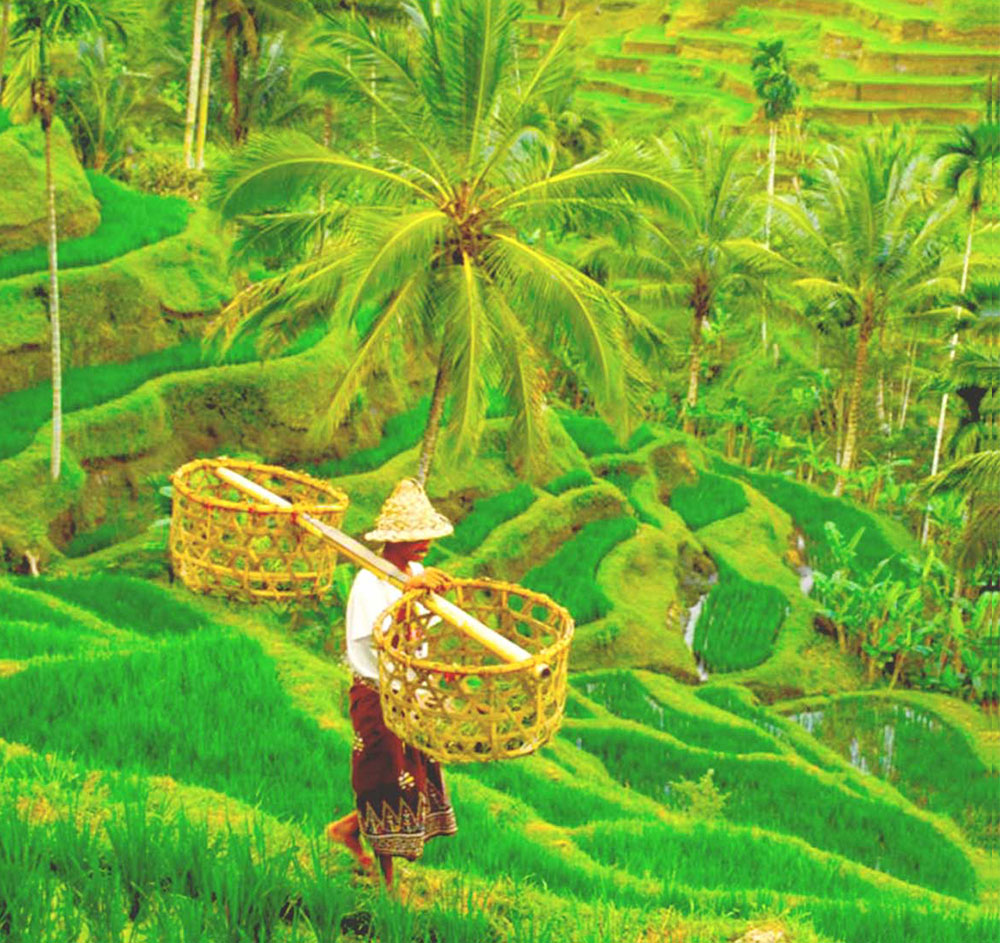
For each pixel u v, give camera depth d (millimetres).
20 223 25484
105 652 11188
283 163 17328
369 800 4617
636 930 5020
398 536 4605
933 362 45031
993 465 23844
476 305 16750
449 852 7000
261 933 4070
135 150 37062
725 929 5277
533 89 18188
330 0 37281
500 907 5027
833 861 10586
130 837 4582
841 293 38438
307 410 25469
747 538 30703
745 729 21109
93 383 23766
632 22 102625
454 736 3945
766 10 94688
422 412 28750
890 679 26141
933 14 87062
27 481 20422
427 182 18516
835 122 79688
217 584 4758
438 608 4234
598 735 18641
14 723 9289
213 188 17500
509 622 4488
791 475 41000
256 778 8656
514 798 10562
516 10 17391
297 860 4684
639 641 24375
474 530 26016
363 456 26406
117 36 19828
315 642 17797
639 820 11336
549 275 16984
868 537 33188
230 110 41688
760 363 46531
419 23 17875
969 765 22000
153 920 4285
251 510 4648
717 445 42688
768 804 17125
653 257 38406
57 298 21094
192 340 26453
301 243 19531
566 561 26672
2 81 28844
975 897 15148
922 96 81562
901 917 6848
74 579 18641
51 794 5375
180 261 26812
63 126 27500
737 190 38938
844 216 37438
